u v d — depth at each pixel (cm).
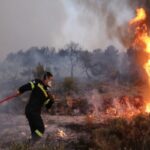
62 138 779
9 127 902
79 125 873
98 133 745
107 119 898
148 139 698
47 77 752
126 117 898
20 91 744
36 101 741
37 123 730
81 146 742
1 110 1281
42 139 771
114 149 688
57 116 1082
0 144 750
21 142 734
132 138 711
